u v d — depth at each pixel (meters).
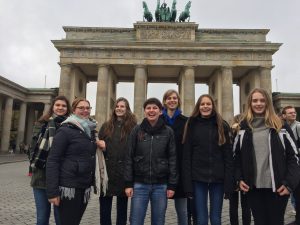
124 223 13.46
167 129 11.52
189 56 85.69
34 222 16.59
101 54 86.25
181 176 11.99
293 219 17.78
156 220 11.12
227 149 11.52
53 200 9.90
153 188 11.20
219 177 11.50
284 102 96.69
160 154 11.21
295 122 16.44
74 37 90.81
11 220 16.92
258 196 10.14
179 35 87.62
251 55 85.25
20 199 23.22
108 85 87.81
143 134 11.38
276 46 83.94
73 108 11.42
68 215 10.06
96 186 11.20
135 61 85.88
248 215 14.86
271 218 9.84
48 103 100.75
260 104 10.45
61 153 10.23
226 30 89.62
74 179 10.17
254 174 10.08
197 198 11.73
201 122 12.05
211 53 85.69
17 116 116.19
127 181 11.30
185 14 95.25
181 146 12.62
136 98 84.12
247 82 96.00
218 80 88.38
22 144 93.56
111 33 90.75
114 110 13.74
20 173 41.09
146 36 87.69
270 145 10.00
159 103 11.50
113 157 13.27
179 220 12.38
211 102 11.97
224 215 18.94
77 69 91.75
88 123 11.15
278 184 9.70
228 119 82.06
